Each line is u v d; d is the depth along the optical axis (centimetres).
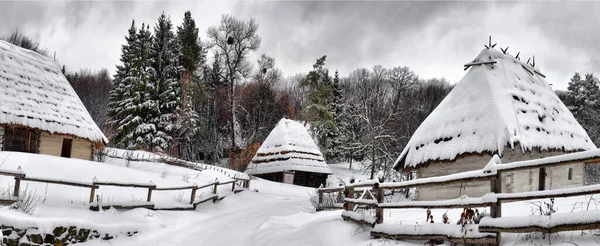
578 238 694
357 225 1120
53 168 1700
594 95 5334
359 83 7781
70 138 2453
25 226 1072
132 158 2919
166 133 4469
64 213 1280
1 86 2155
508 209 1111
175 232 1414
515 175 1675
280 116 6000
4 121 2038
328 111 5519
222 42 4928
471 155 1745
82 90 7062
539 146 1738
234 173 3158
